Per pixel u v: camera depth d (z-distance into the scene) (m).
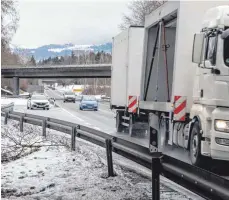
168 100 13.12
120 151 8.84
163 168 6.34
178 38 11.29
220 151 8.96
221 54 9.27
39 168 9.73
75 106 55.88
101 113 38.94
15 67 96.94
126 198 7.20
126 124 19.06
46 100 45.31
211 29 9.73
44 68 93.19
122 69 20.03
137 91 18.72
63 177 8.81
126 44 19.31
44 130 16.39
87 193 7.49
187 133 10.86
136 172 9.77
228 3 11.17
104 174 9.04
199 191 5.38
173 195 7.62
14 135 15.55
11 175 9.01
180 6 11.24
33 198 7.19
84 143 15.23
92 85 138.50
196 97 10.52
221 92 9.10
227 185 4.62
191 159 10.44
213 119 9.12
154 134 7.02
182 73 11.33
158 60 14.07
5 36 46.81
